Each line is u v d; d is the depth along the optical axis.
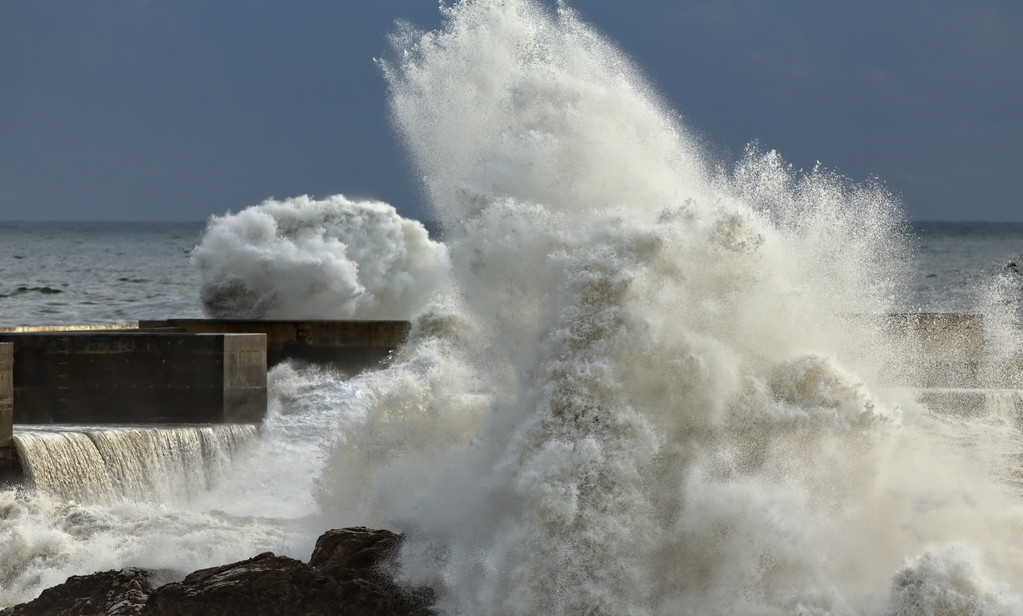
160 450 17.95
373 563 10.89
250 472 19.16
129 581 11.13
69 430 17.50
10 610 10.75
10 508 14.66
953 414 19.80
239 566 10.40
